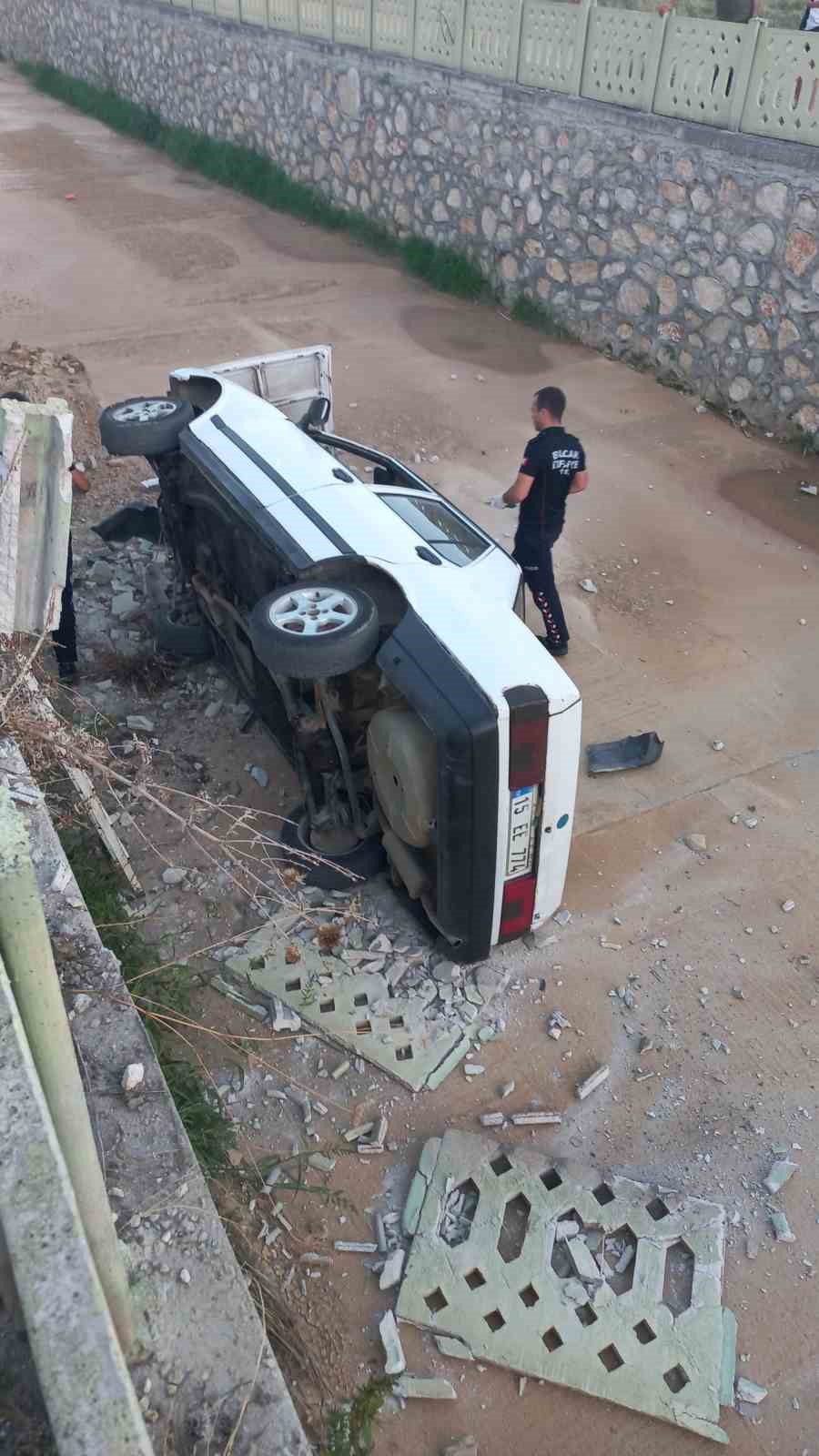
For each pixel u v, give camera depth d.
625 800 5.50
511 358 11.52
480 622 3.95
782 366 9.59
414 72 12.84
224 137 17.75
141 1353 2.36
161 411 5.54
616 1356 3.22
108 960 3.12
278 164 16.42
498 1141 3.82
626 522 8.31
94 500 7.87
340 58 14.06
